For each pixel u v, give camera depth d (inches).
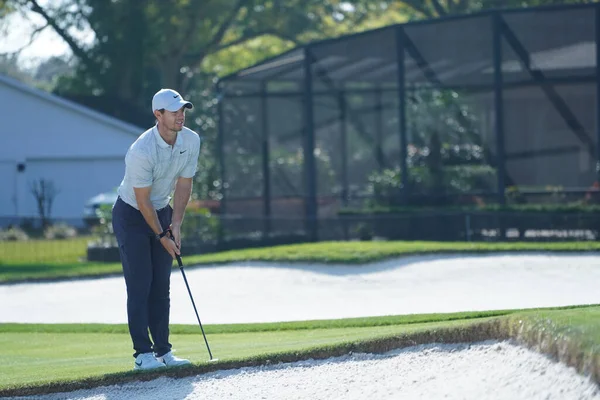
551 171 3617.1
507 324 968.3
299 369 1022.4
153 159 1067.3
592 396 794.2
